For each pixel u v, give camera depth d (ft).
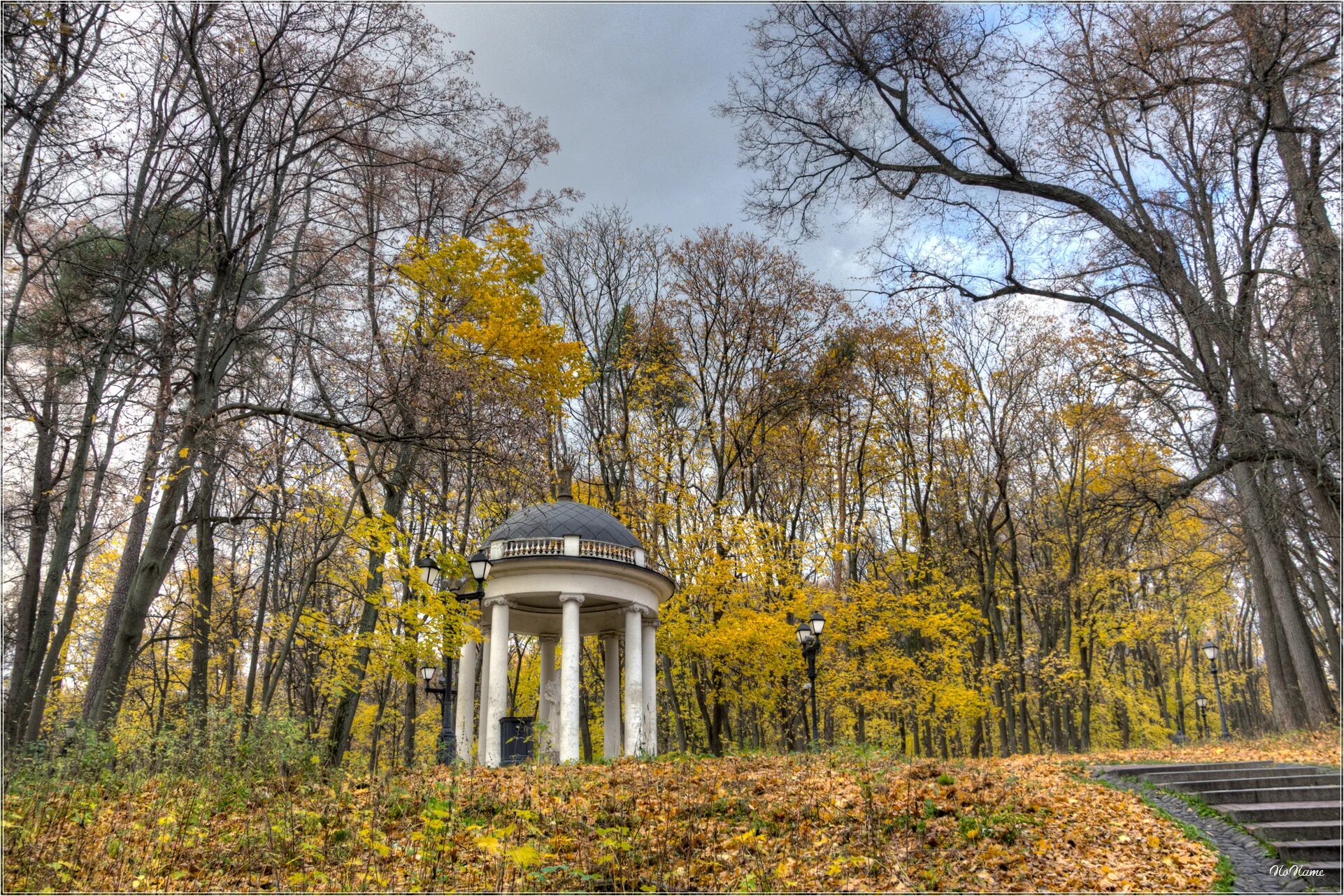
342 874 26.68
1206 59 51.08
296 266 55.26
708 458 107.34
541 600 78.69
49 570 49.85
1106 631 108.78
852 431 110.32
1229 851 34.32
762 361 101.96
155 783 37.01
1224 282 56.75
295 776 38.06
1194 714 158.51
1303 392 51.96
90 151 42.19
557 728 85.46
